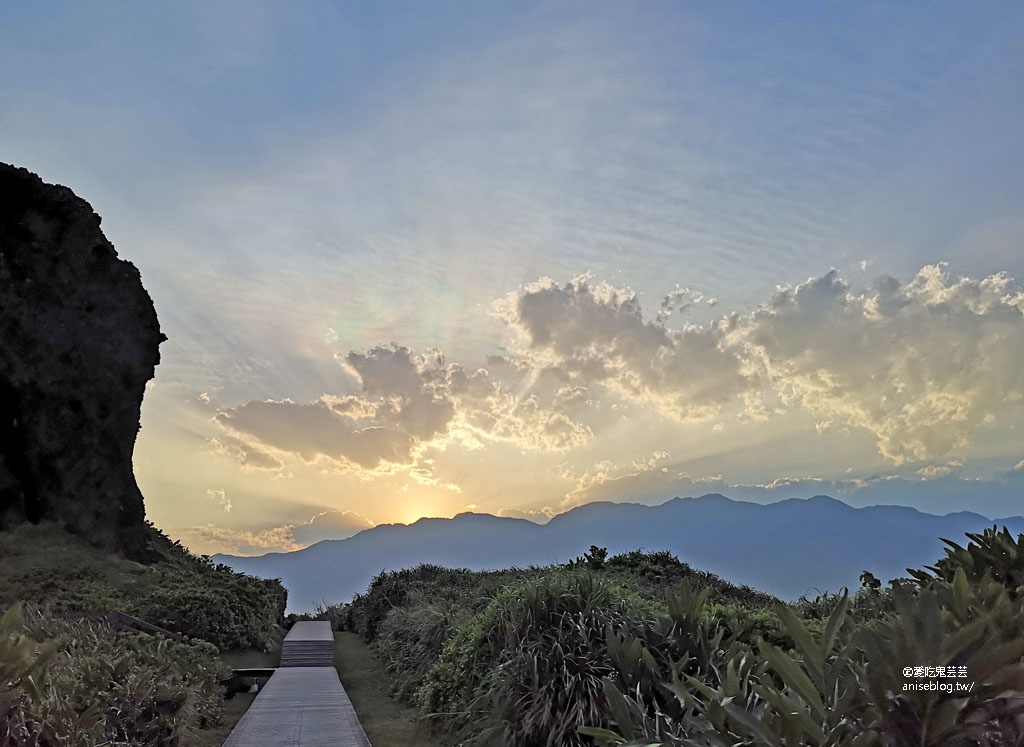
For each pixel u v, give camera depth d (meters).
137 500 27.11
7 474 23.59
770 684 2.66
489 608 10.98
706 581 17.08
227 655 18.44
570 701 7.42
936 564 5.73
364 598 28.64
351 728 10.26
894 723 2.24
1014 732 2.14
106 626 13.38
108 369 26.73
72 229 26.58
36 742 4.89
